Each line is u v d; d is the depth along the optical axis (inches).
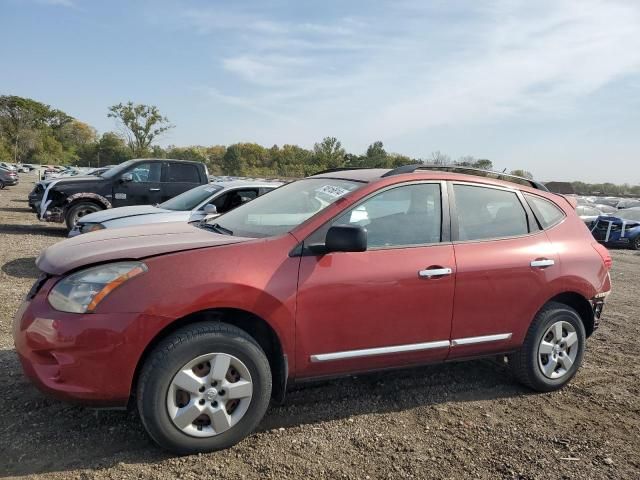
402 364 145.8
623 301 327.0
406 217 148.7
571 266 168.4
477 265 151.5
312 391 160.2
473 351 155.4
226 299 119.7
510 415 152.6
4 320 207.8
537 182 187.0
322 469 119.2
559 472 123.5
